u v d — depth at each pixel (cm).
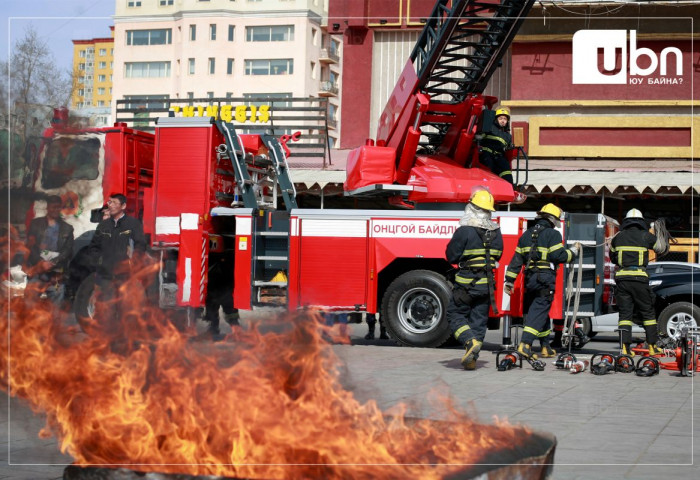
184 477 254
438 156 1301
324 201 2116
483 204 930
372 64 2375
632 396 731
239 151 1196
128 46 10250
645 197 1998
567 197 2048
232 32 9994
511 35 1380
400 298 1116
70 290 1112
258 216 1155
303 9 9825
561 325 1149
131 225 1056
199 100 2545
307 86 9900
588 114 2181
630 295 1059
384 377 802
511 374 882
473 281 913
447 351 1080
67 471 266
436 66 1398
